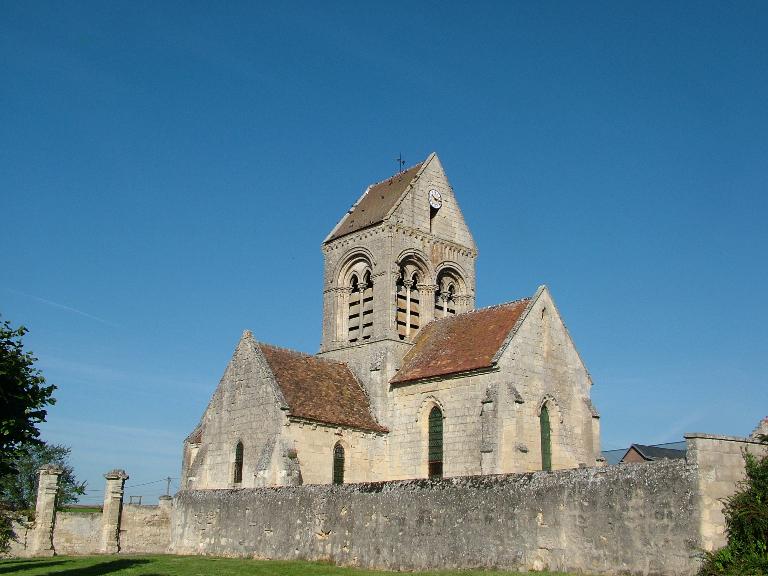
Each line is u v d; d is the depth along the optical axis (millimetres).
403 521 34281
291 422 49969
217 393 55969
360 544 35969
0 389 26812
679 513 25656
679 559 25391
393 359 57781
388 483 35656
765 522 23719
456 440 50406
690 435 25844
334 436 52094
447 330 58094
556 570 28609
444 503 32875
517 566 29797
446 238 65062
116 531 55750
